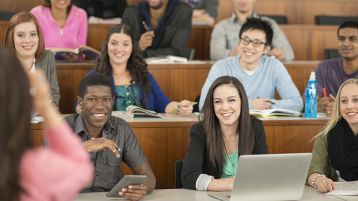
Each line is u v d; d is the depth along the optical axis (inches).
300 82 259.8
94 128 160.9
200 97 215.6
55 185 81.8
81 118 162.1
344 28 232.4
